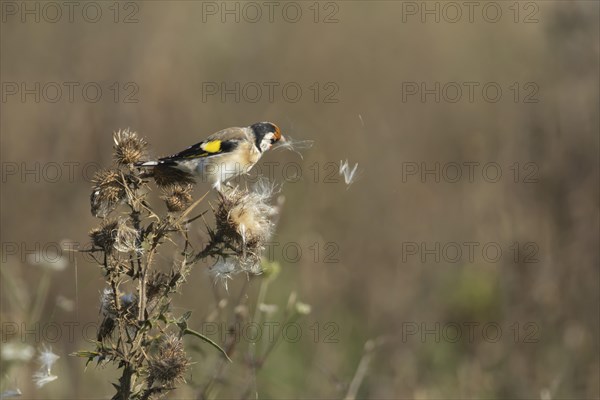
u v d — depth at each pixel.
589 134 13.47
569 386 11.80
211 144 7.96
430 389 11.91
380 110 16.20
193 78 16.34
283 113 15.98
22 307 9.65
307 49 17.27
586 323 12.47
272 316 12.17
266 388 11.04
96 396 10.04
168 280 4.97
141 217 5.03
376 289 13.37
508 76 16.64
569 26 13.87
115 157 5.31
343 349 12.48
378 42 17.64
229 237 5.05
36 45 16.50
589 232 12.98
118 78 16.03
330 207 14.51
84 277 12.62
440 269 13.68
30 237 13.69
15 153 14.70
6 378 8.10
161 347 4.84
